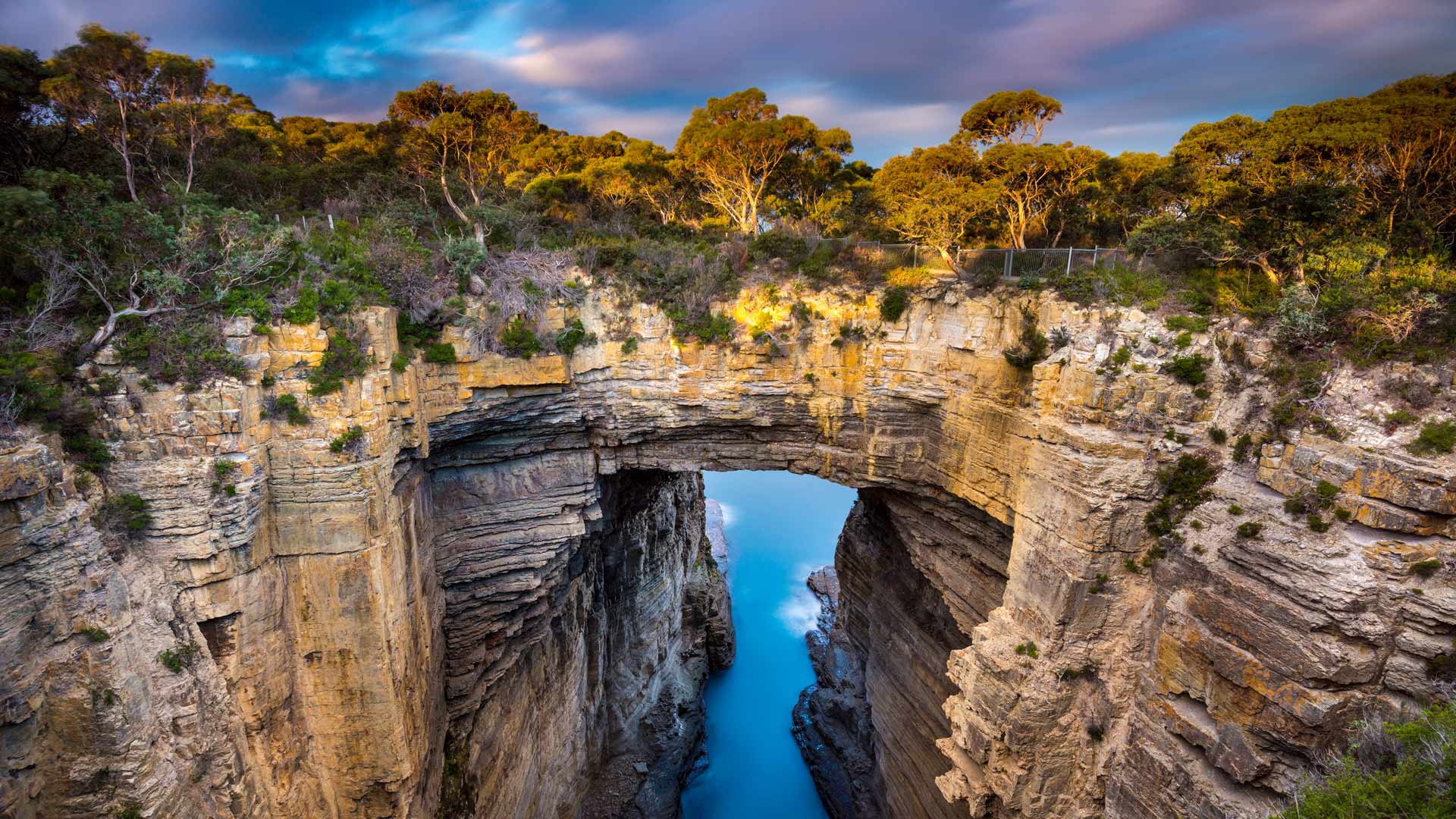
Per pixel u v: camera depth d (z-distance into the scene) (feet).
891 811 105.29
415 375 71.41
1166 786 57.00
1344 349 54.39
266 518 56.18
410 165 123.65
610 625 120.88
